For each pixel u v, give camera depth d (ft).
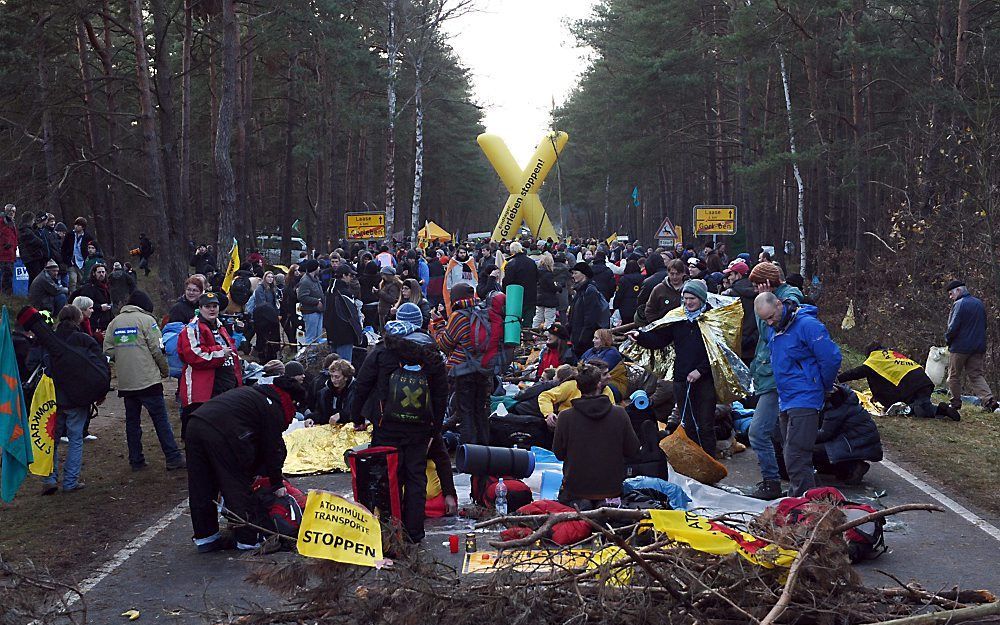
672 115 168.55
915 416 41.57
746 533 18.06
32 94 90.94
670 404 36.04
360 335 47.70
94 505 28.94
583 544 20.17
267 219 200.64
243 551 24.13
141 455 33.58
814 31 99.96
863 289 82.84
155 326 33.37
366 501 23.52
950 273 64.23
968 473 31.50
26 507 28.78
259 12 118.11
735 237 154.20
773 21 97.04
